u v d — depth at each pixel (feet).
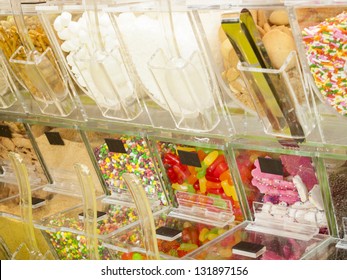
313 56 6.81
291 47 6.96
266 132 7.55
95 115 9.59
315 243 7.98
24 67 9.53
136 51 8.23
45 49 9.30
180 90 7.80
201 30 7.49
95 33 8.40
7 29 9.59
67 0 8.77
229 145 8.30
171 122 8.55
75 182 11.07
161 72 7.86
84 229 9.00
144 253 8.59
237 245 8.13
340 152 7.34
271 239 8.23
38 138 11.06
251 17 6.98
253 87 7.29
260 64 7.11
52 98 9.74
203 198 9.27
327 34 6.62
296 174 7.96
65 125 10.32
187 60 7.66
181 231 8.89
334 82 6.82
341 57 6.66
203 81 7.80
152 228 7.89
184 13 7.64
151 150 9.47
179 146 9.07
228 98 7.87
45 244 9.93
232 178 8.64
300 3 6.60
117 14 8.20
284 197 8.29
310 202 8.07
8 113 11.16
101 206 10.23
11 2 9.14
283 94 7.13
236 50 7.15
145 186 9.98
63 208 10.50
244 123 7.92
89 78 8.84
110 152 10.11
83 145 10.39
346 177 7.49
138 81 8.51
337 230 7.98
